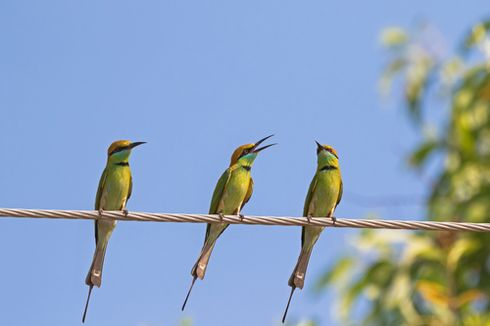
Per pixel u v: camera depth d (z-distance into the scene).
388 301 16.86
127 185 15.58
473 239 17.38
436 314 16.67
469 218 17.52
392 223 13.37
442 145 18.30
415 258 17.08
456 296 16.83
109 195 15.56
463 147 17.98
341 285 17.11
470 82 18.23
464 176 17.81
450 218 17.58
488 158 18.02
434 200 18.00
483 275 17.39
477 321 16.53
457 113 18.09
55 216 12.73
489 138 18.20
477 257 17.44
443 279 17.14
